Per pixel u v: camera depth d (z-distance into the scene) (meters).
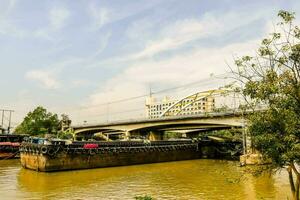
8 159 81.38
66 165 59.94
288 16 15.98
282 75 15.95
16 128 144.38
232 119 76.50
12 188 40.41
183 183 44.88
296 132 15.05
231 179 21.50
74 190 39.53
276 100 15.88
